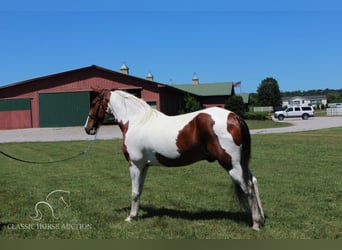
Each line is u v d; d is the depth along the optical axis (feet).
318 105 380.37
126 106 21.15
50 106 134.51
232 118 18.12
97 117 22.52
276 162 41.50
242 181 17.99
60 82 134.41
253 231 18.58
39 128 131.95
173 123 19.62
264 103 379.55
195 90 207.72
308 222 20.10
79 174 37.83
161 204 24.95
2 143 77.71
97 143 72.18
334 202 24.22
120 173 37.91
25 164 45.65
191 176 34.78
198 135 18.51
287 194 26.58
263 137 75.15
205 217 21.54
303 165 39.14
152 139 19.84
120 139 80.38
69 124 134.10
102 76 133.28
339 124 120.06
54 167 42.88
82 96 133.59
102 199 26.89
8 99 134.82
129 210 23.70
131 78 132.57
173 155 19.35
